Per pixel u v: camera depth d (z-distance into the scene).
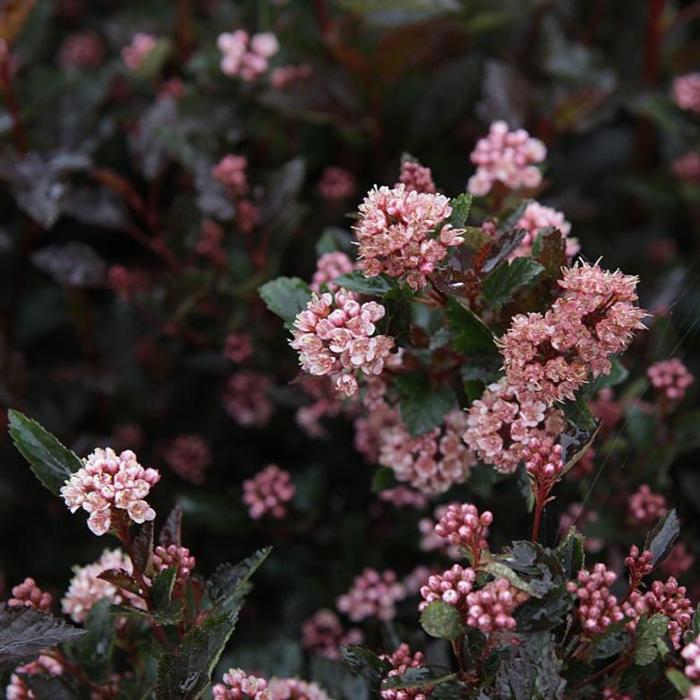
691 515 1.00
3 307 1.16
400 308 0.83
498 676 0.79
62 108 1.11
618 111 1.30
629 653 0.79
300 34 1.12
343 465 1.03
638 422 0.95
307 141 1.13
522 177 0.91
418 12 1.08
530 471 0.81
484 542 0.81
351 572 1.00
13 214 1.17
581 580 0.80
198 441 1.08
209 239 1.04
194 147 1.04
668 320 0.96
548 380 0.81
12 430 0.82
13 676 0.85
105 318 1.11
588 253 1.15
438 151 1.14
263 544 1.04
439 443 0.89
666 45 1.26
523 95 1.11
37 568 1.07
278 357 1.04
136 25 1.20
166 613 0.80
